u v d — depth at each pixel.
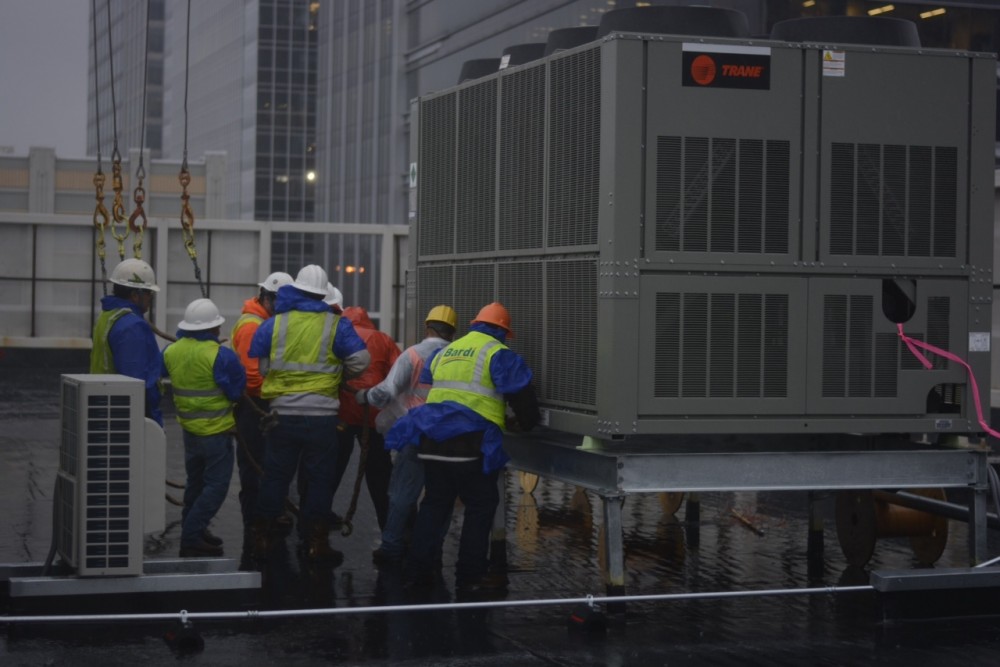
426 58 59.59
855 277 7.96
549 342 8.28
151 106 133.88
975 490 8.18
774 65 7.79
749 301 7.77
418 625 7.51
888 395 8.05
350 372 9.09
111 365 9.08
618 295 7.52
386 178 66.94
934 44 28.59
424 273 10.12
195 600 7.87
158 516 7.84
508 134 8.76
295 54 96.94
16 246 23.53
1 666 6.55
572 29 9.12
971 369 8.17
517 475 14.27
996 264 13.63
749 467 7.73
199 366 9.04
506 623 7.59
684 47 7.61
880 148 7.99
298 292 9.11
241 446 9.87
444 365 8.27
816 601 8.27
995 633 7.47
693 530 10.95
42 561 8.91
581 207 7.86
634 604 8.16
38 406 21.28
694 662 6.81
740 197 7.75
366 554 9.65
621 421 7.54
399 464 9.19
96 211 10.30
